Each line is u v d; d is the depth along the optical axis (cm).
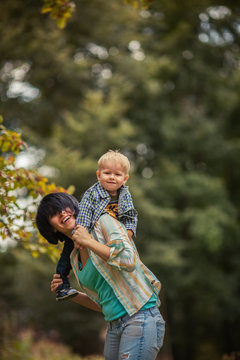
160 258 1589
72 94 1827
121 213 338
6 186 500
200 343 2242
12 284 1736
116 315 326
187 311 2081
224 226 1841
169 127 1884
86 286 342
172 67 1872
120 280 325
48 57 1673
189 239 1908
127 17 1819
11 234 519
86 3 1777
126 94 1777
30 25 1731
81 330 1565
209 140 1989
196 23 2094
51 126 1817
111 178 338
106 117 1527
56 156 1407
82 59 1753
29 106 1792
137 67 1806
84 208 336
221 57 2167
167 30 2103
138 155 1964
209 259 1975
